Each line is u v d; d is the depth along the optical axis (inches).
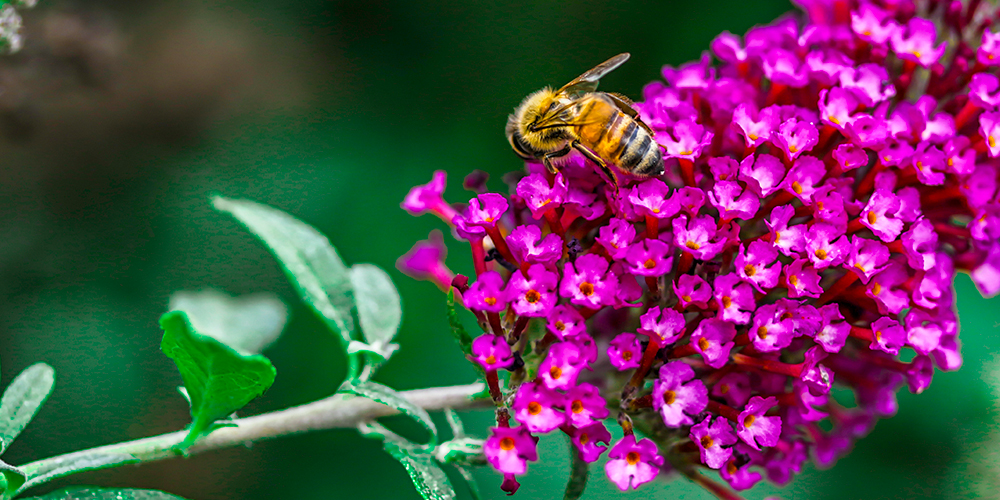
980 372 14.6
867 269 12.3
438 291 16.3
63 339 15.8
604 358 12.6
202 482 15.3
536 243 12.3
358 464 15.3
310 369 15.8
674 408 12.2
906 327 12.4
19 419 12.5
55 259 16.4
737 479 12.6
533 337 12.5
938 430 14.7
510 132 13.4
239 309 13.9
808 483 14.8
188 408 15.7
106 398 15.4
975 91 12.5
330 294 13.2
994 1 12.8
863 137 12.4
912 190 12.5
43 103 15.4
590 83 13.4
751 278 12.3
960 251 12.7
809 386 12.4
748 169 12.4
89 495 12.4
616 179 12.4
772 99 12.7
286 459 15.5
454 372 15.6
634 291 12.3
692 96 12.8
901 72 12.9
